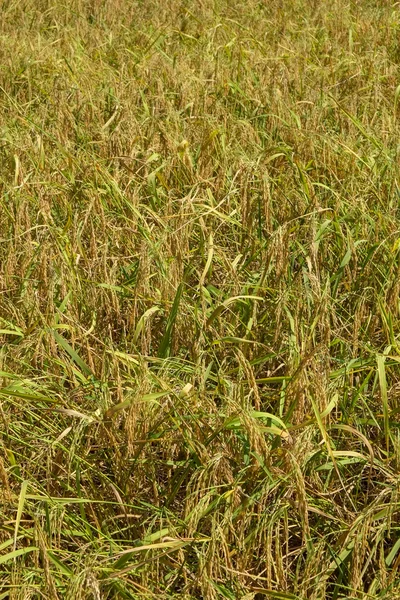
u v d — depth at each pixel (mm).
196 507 2852
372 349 3965
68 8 10102
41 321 3984
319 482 3295
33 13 10398
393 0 10711
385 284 4230
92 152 5961
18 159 5227
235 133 6176
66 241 4559
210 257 4086
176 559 3047
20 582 2820
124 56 8430
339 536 3035
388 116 6258
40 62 8039
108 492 3365
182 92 6918
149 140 6055
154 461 3383
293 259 4488
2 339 4293
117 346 4156
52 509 2947
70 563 3111
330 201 5250
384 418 3523
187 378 3791
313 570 2834
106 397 3400
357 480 3385
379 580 2850
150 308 4082
